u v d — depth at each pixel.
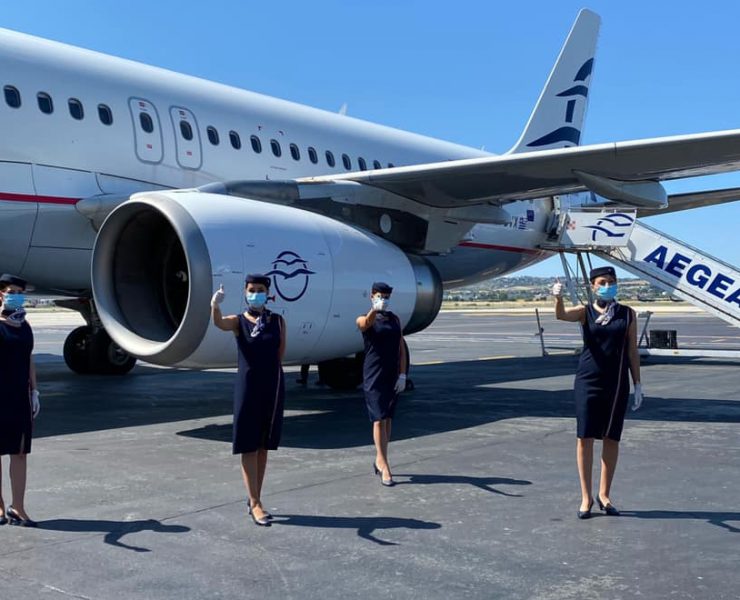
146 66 10.23
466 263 14.01
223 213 7.25
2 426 4.31
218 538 4.19
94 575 3.62
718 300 16.47
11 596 3.36
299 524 4.45
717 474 5.73
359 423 7.95
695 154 8.36
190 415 8.60
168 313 7.98
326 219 8.37
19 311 4.45
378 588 3.49
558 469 5.88
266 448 4.60
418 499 5.01
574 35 16.80
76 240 9.01
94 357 13.06
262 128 11.02
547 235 15.66
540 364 15.75
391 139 13.55
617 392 4.62
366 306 8.27
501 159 8.70
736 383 11.96
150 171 9.50
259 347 4.53
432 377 12.98
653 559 3.88
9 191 8.29
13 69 8.52
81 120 8.91
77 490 5.17
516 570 3.72
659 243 17.12
